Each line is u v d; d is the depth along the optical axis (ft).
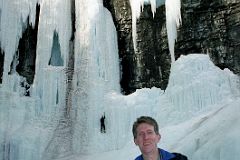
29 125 58.65
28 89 63.00
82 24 61.26
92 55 58.44
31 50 65.51
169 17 58.34
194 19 58.29
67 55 62.18
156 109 53.72
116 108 54.75
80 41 60.59
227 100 50.31
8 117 58.18
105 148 53.47
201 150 33.19
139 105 54.03
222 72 53.47
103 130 55.72
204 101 51.01
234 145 30.32
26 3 62.64
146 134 8.96
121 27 62.95
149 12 61.57
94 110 55.57
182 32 58.23
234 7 56.24
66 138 57.67
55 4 63.41
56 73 60.80
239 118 34.99
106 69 59.00
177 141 42.42
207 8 57.88
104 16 62.28
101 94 56.54
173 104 53.11
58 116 59.36
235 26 56.03
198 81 51.90
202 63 53.57
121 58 62.75
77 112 57.41
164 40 59.77
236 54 55.42
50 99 59.77
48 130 58.34
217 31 56.90
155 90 55.67
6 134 56.80
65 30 63.00
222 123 36.73
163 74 58.85
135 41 61.00
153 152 9.01
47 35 62.28
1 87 59.16
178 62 54.95
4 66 59.93
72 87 59.88
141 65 60.23
